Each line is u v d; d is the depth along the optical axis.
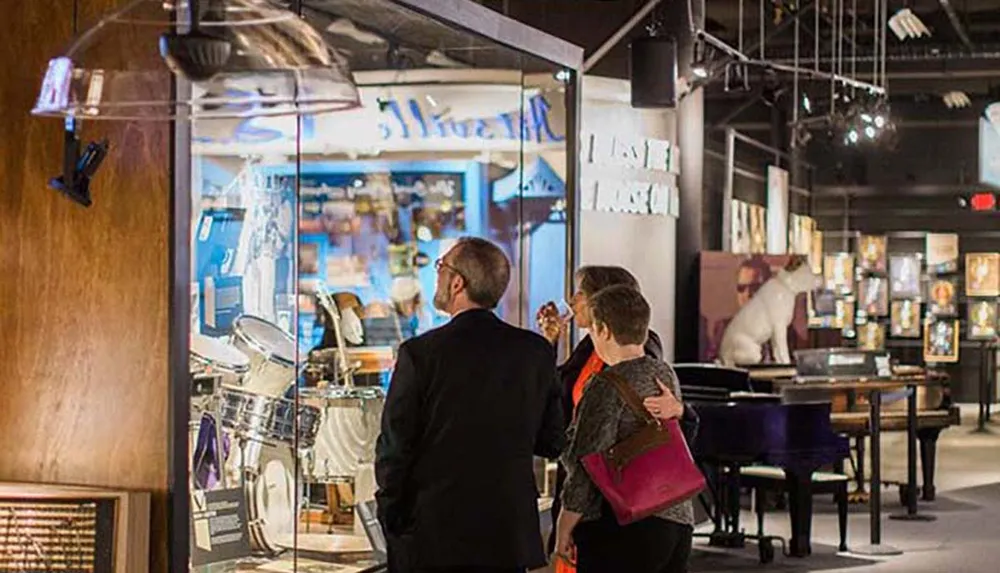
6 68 4.27
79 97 3.77
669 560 4.33
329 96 3.88
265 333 4.96
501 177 6.94
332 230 5.80
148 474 4.14
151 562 4.12
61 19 4.20
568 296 7.27
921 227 22.77
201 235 4.43
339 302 5.75
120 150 4.16
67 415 4.23
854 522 10.32
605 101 10.72
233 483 4.68
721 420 8.60
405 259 6.28
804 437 8.75
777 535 9.63
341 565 5.18
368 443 5.32
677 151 11.34
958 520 10.47
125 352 4.17
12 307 4.29
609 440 4.24
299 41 3.92
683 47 11.05
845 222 22.77
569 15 10.72
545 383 4.23
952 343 21.20
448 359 4.08
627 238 10.84
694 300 12.04
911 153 22.70
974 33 18.08
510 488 4.10
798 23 13.96
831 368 10.61
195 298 4.36
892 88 19.92
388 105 6.16
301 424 5.15
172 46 3.69
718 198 16.20
